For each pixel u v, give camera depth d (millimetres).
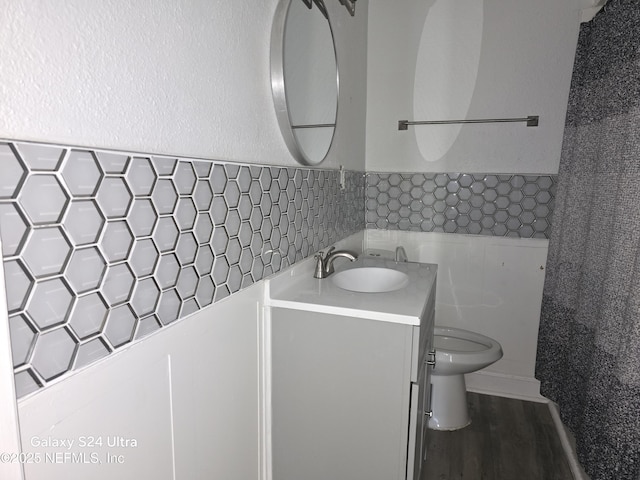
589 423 1351
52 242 580
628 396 1122
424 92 2203
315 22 1445
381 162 2314
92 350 657
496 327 2262
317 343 1269
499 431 1979
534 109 2068
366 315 1207
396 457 1248
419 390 1279
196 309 924
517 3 2025
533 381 2232
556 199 1881
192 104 878
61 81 589
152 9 755
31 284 555
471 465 1752
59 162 583
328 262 1558
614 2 1440
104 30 657
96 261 654
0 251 507
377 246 2377
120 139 698
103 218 661
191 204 878
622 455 1135
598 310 1452
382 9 2199
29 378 561
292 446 1349
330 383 1276
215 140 964
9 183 519
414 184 2275
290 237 1392
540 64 2035
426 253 2312
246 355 1174
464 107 2156
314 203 1581
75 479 642
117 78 686
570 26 1975
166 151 808
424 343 1371
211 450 1029
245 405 1188
